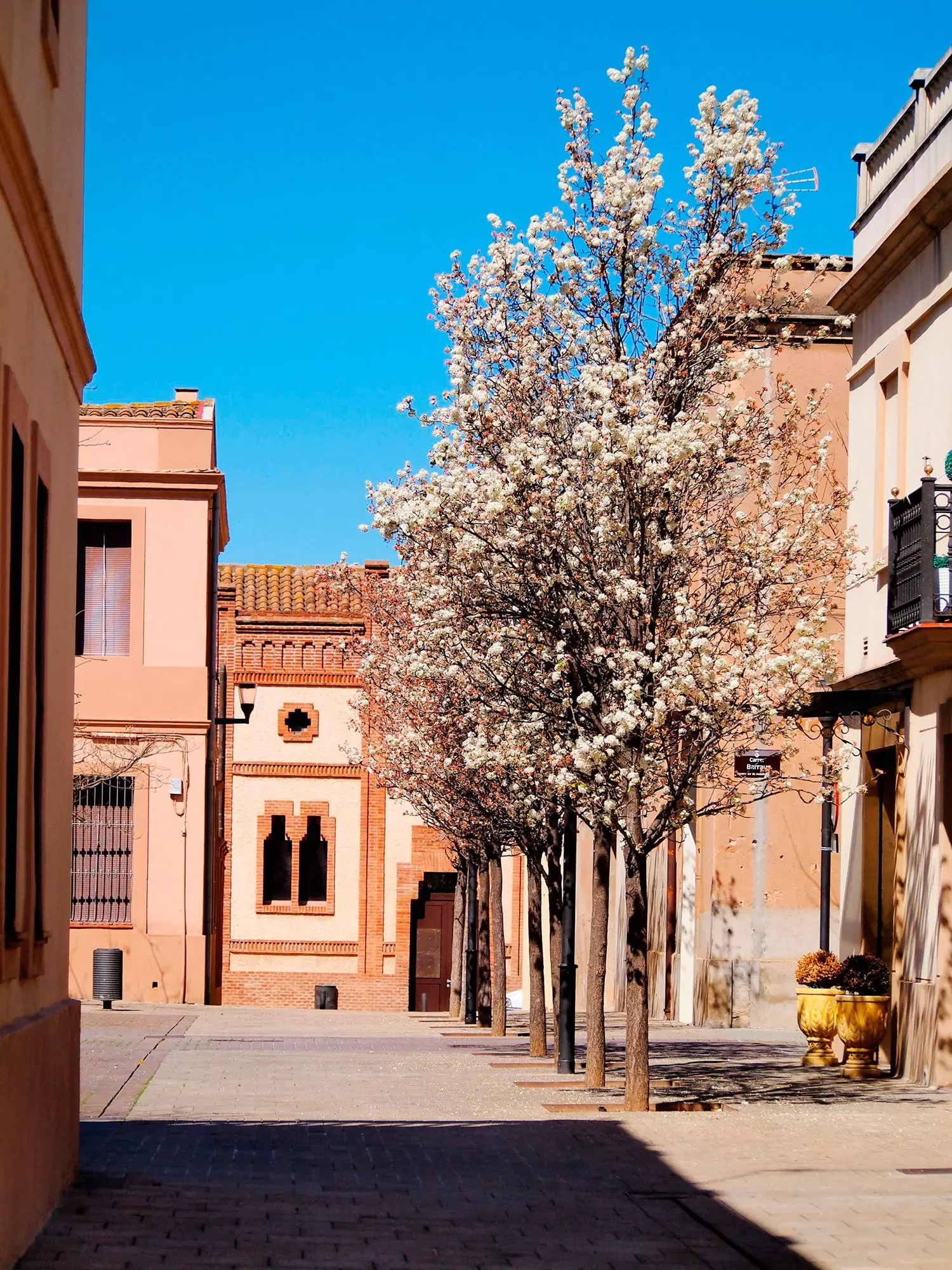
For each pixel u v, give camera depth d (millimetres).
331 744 42562
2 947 7660
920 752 17031
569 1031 18141
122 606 31250
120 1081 16594
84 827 30922
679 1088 16047
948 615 15656
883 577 19031
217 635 35875
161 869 30906
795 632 15242
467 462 15695
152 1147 11859
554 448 14797
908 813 17344
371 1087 16484
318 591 43312
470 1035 26453
